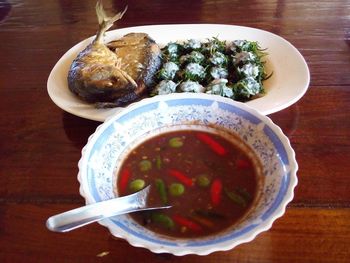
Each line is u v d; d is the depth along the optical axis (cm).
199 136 29
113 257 24
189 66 41
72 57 43
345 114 35
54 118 36
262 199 22
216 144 28
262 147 25
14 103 39
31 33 51
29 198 29
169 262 24
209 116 28
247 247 24
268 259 24
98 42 42
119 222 21
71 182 30
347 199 27
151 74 41
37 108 38
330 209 26
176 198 24
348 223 25
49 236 26
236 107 27
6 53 47
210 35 47
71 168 31
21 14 56
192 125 29
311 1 54
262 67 42
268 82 40
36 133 35
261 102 35
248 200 24
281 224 25
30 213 27
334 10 51
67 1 58
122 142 27
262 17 51
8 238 26
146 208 23
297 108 36
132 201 23
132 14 54
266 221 20
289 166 22
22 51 47
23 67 44
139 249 25
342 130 33
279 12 52
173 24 49
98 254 25
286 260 24
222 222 23
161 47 47
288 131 33
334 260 23
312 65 41
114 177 25
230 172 26
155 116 28
